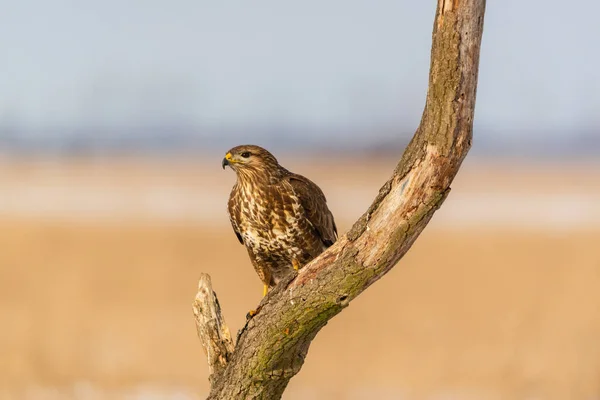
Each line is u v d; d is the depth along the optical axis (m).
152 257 25.20
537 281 21.94
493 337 17.08
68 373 15.23
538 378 14.79
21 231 28.98
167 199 37.78
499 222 31.69
